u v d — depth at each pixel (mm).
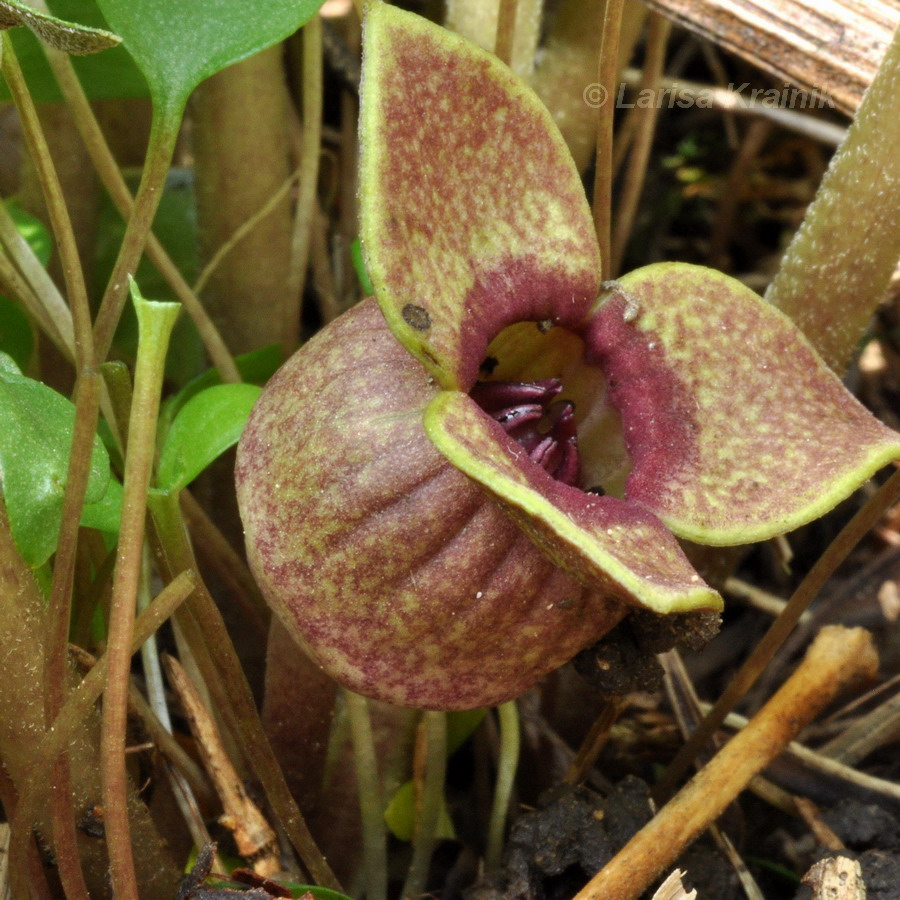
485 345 55
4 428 54
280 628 66
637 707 79
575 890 68
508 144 56
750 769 65
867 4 68
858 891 62
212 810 69
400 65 52
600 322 60
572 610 55
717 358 59
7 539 54
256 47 58
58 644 53
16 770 57
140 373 47
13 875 56
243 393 63
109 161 71
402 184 52
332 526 55
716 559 76
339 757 70
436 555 54
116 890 53
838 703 82
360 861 72
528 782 78
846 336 69
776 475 58
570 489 55
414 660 56
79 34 47
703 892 69
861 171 65
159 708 69
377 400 55
